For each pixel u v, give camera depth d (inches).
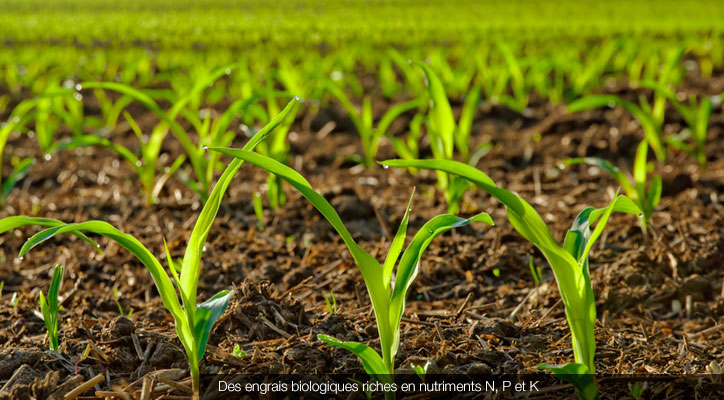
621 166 187.6
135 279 121.3
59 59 353.7
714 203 151.8
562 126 220.2
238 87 269.1
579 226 71.9
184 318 71.1
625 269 116.6
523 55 357.1
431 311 106.3
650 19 590.6
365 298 112.2
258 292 96.6
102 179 185.5
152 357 83.0
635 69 280.1
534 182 177.5
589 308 68.2
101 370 82.1
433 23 586.2
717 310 107.2
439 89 130.3
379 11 776.3
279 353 85.5
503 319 100.2
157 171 190.1
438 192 164.2
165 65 341.4
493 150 203.0
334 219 65.4
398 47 401.1
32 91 290.2
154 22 609.9
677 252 125.1
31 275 124.2
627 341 95.5
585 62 335.0
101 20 641.6
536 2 896.9
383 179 179.2
